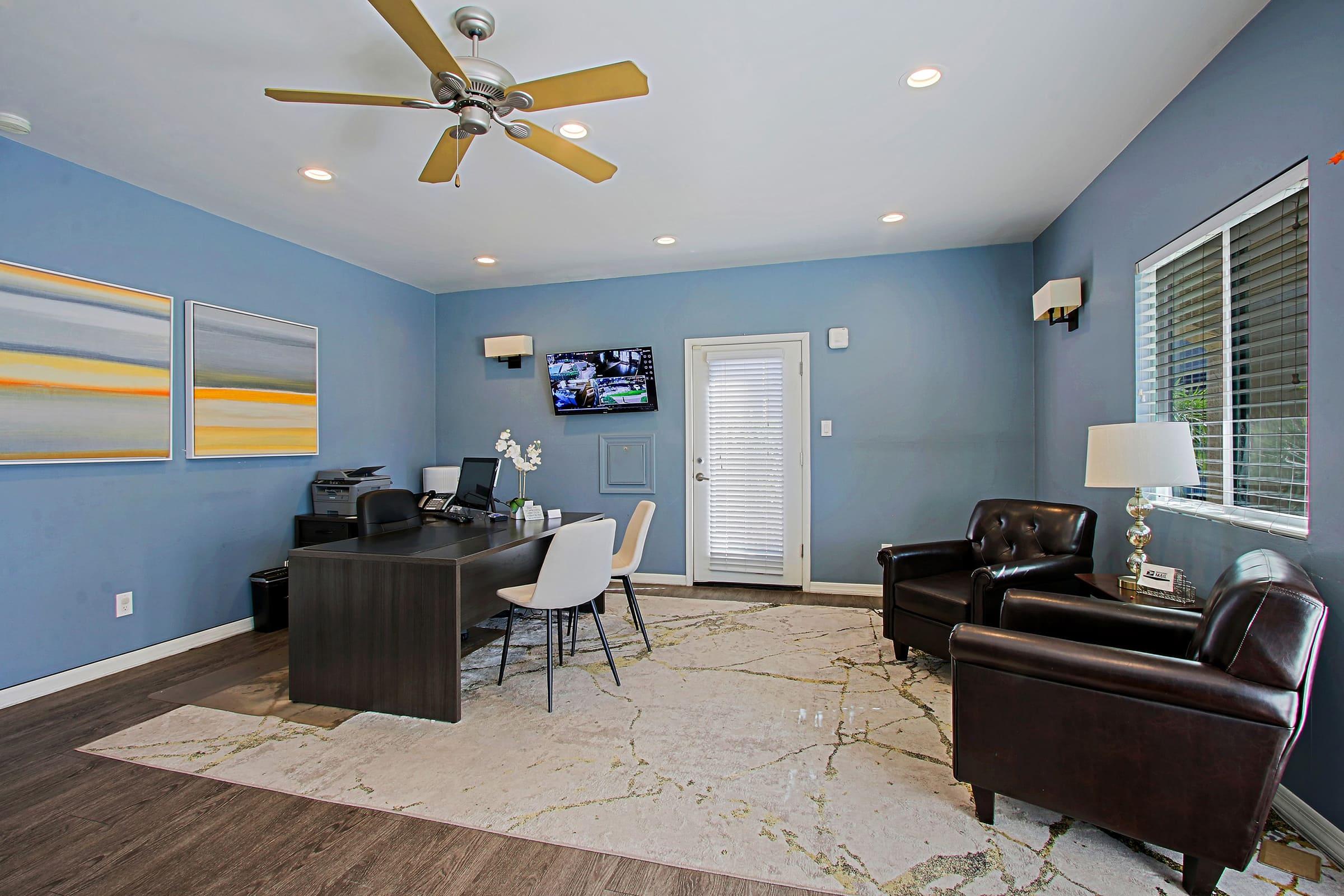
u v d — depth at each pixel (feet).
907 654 10.41
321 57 6.93
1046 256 12.91
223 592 11.85
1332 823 5.49
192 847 5.65
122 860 5.49
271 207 11.36
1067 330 11.81
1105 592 7.63
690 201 11.25
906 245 13.98
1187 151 7.68
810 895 5.02
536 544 11.14
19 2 5.95
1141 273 8.97
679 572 16.11
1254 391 6.79
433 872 5.32
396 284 16.47
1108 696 5.17
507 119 8.31
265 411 12.59
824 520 15.12
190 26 6.37
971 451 14.20
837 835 5.76
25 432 8.88
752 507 15.64
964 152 9.41
